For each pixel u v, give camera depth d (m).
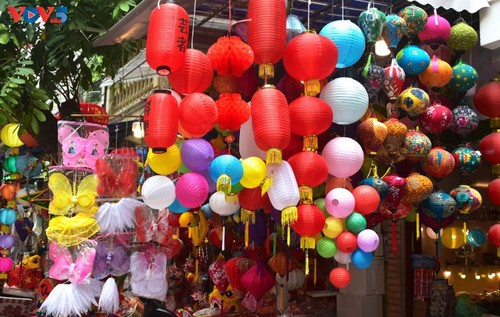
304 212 3.18
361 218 3.59
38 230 6.64
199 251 6.75
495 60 4.50
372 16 3.59
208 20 4.36
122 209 3.82
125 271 3.99
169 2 3.00
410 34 3.93
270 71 3.15
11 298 4.50
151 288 3.94
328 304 7.21
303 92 3.46
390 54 4.02
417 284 6.69
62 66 5.56
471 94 4.64
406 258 7.02
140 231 3.90
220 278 5.63
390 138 3.74
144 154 4.53
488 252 7.70
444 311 6.41
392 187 3.76
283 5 3.13
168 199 3.24
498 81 4.24
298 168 3.18
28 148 5.50
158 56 2.90
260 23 3.07
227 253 6.25
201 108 2.97
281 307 6.14
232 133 3.74
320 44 3.09
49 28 5.20
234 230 5.50
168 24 2.91
